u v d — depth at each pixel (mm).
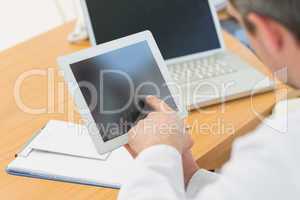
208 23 1167
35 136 947
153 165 647
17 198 812
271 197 498
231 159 557
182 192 644
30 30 2273
